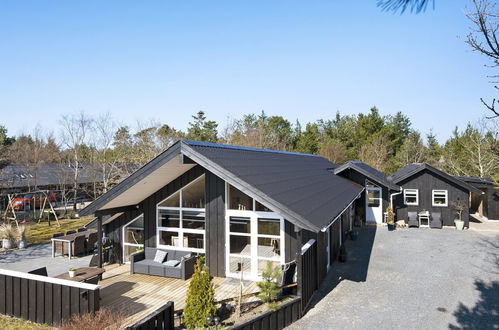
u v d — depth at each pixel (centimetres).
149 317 610
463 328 716
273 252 970
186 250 1107
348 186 1672
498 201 2128
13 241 1580
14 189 2844
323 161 2489
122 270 1121
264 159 1280
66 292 716
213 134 4825
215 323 667
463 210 1917
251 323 643
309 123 5184
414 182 2039
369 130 4466
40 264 1280
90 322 617
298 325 732
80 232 1541
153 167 924
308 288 834
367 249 1439
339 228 1381
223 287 931
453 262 1223
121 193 971
